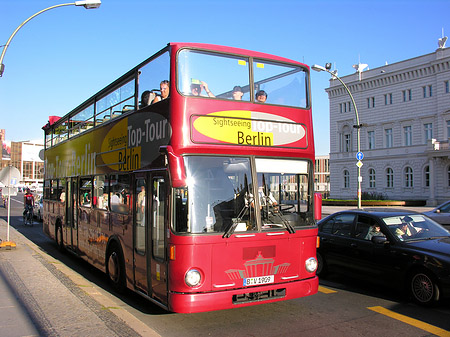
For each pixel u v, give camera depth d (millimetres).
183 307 5109
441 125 49875
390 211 8609
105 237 8367
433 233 7930
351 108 61438
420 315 6348
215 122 5656
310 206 6281
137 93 6992
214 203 5441
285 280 5793
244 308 6719
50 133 14789
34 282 7707
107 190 8344
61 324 5316
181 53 5762
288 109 6301
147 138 6371
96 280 9086
